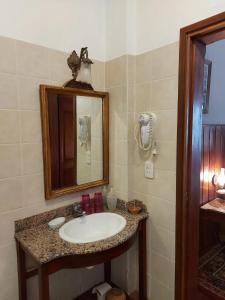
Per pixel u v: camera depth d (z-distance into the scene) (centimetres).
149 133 156
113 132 175
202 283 198
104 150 177
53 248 123
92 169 174
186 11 134
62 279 171
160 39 149
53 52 148
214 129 240
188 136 142
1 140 131
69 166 160
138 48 162
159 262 165
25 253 140
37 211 149
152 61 154
